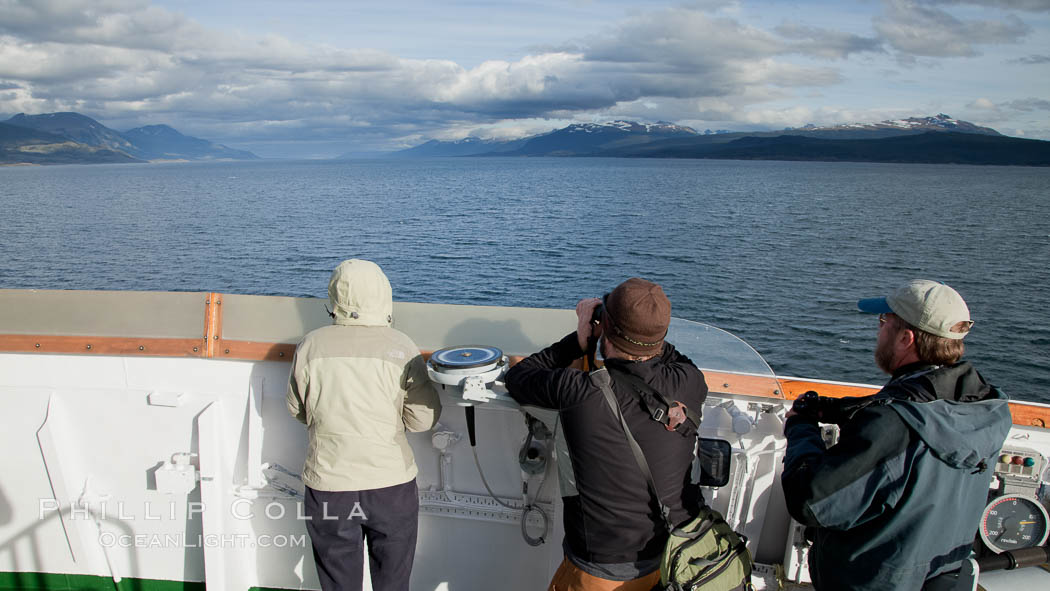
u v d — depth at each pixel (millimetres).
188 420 2506
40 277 35406
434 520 2533
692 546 1777
